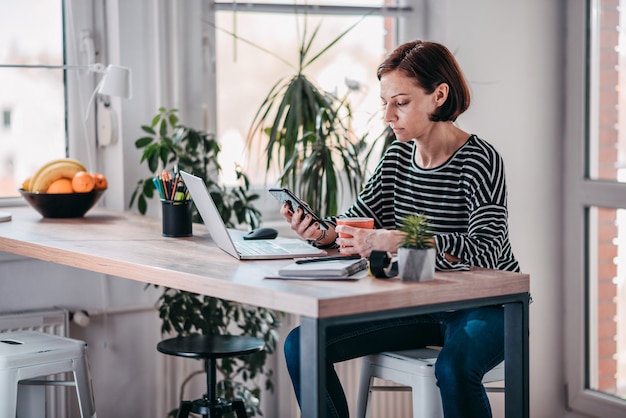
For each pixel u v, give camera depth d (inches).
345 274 80.6
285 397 148.6
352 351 96.5
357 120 155.6
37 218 126.5
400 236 87.2
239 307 137.9
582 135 155.0
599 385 156.8
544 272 158.6
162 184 108.9
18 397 117.4
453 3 150.0
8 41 137.9
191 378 144.3
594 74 153.6
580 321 157.5
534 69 155.8
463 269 87.0
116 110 140.3
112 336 140.7
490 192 96.5
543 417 160.6
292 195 98.3
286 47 151.6
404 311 77.1
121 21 138.4
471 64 151.5
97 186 129.3
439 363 89.1
